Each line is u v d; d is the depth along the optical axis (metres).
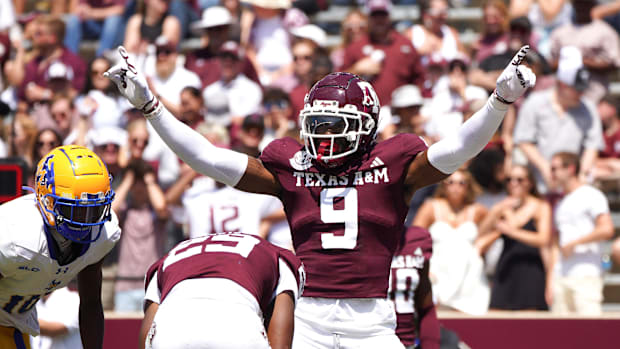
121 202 21.77
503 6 27.86
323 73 26.33
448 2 33.84
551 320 20.05
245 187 11.97
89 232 11.11
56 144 22.38
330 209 11.58
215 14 27.89
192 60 28.12
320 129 11.52
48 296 15.99
